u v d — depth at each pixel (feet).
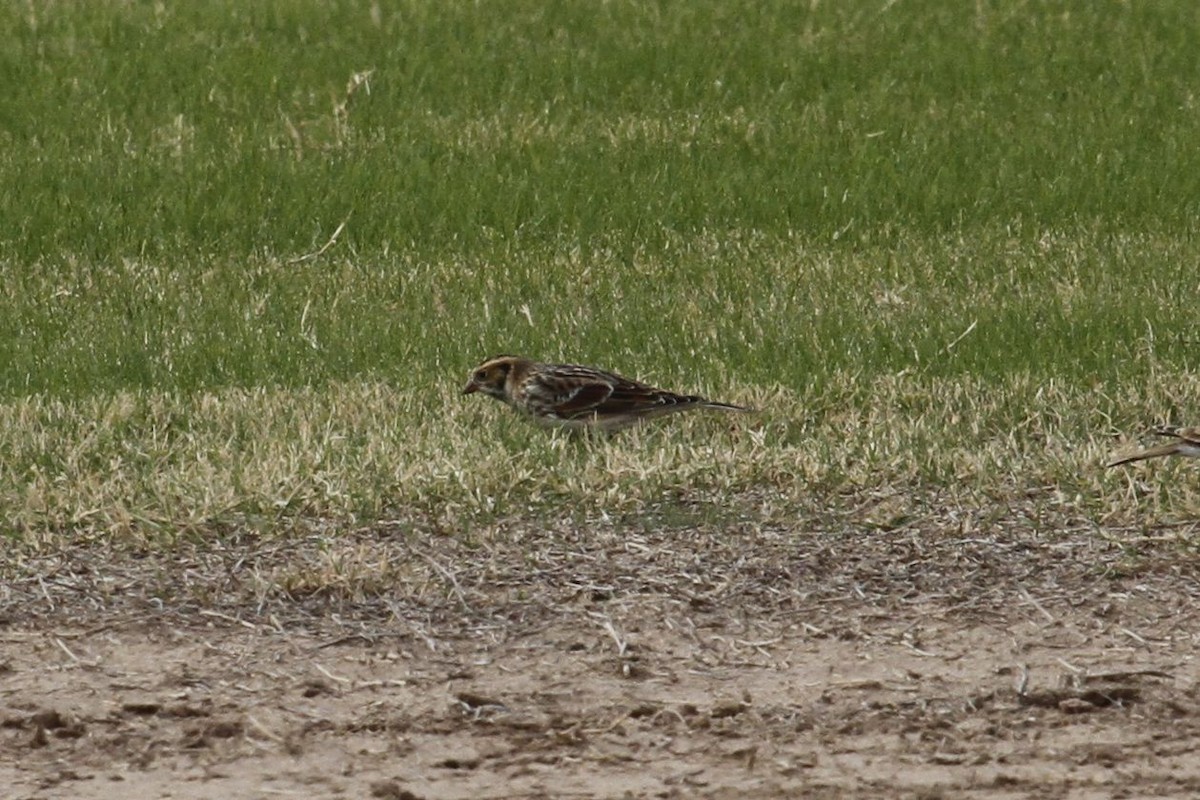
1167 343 61.11
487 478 48.26
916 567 43.60
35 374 59.88
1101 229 79.71
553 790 33.22
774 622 40.60
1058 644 39.42
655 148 91.45
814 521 46.44
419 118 95.96
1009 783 33.63
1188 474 49.37
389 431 52.85
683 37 110.93
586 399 53.21
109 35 108.47
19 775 33.76
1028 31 113.50
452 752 34.68
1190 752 34.83
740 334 63.57
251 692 37.11
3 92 98.63
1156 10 118.21
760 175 86.84
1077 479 48.80
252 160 87.92
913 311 65.77
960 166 88.89
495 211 81.76
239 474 48.39
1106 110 98.73
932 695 36.96
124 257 76.69
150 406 55.93
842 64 106.42
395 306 68.69
